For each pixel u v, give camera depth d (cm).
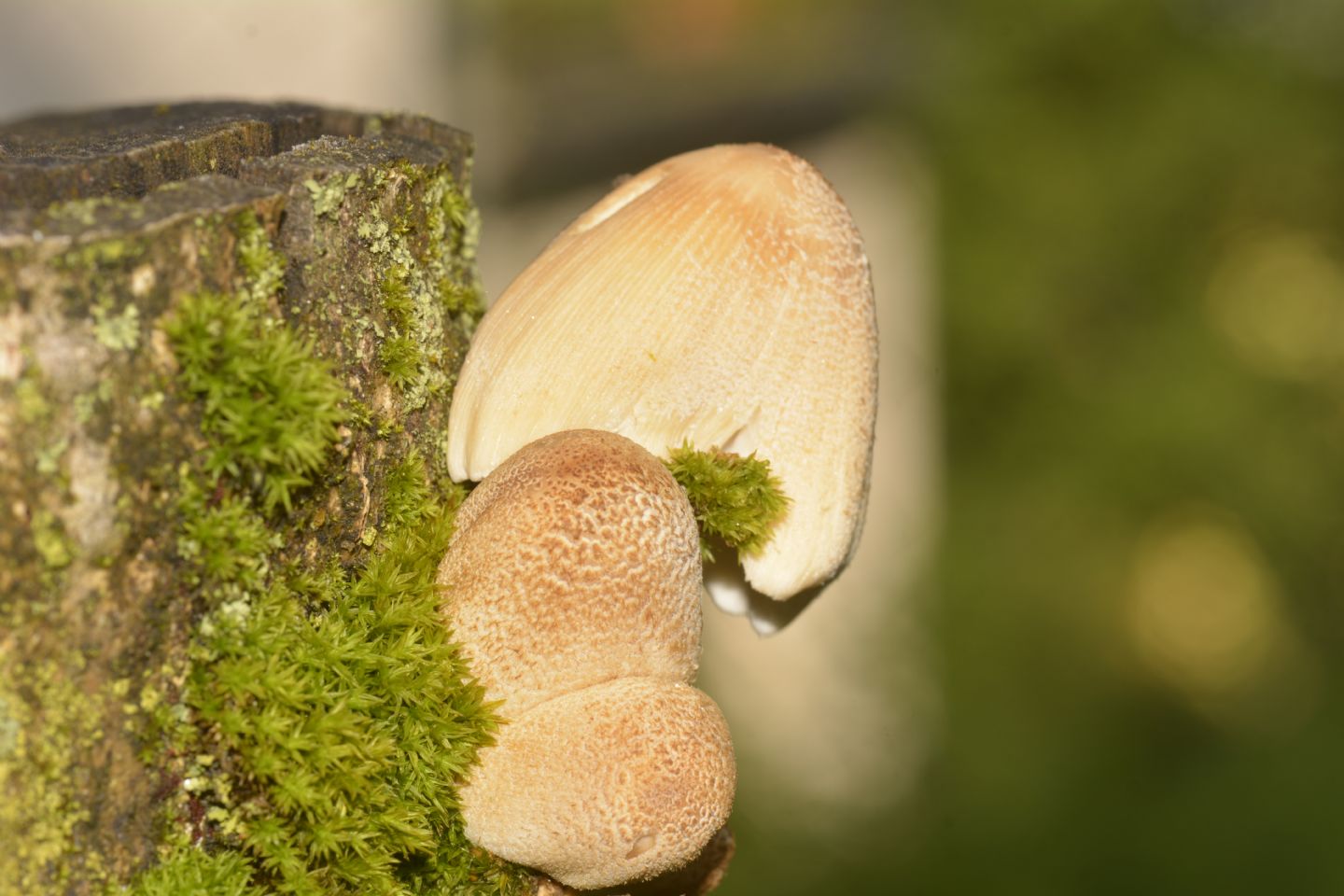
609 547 24
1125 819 66
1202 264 85
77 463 23
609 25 70
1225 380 82
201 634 24
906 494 75
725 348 25
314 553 24
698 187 25
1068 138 82
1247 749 73
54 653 23
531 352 25
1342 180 86
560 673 24
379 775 24
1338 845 65
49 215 23
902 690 63
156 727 23
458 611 24
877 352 26
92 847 23
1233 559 82
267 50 58
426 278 25
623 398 25
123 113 28
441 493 25
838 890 56
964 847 60
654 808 24
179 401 23
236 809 24
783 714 59
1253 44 88
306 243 24
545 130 65
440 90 63
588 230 25
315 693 24
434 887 24
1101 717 73
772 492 25
